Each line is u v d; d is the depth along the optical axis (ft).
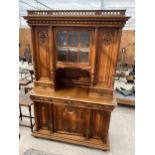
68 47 7.73
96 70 7.68
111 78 7.61
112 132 10.25
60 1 15.83
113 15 6.36
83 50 7.61
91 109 8.00
